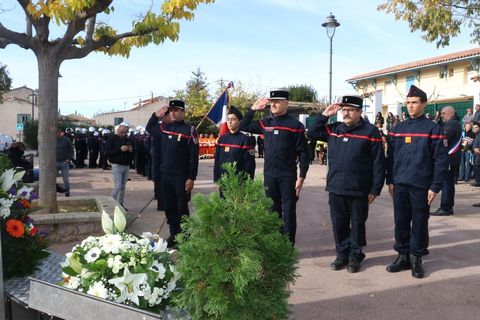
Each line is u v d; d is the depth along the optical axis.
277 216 2.21
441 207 8.48
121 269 2.35
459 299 4.41
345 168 5.26
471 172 14.30
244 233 2.11
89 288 2.29
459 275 5.12
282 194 5.65
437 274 5.17
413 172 5.09
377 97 20.47
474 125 12.17
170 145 6.44
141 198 10.87
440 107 24.70
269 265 2.14
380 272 5.28
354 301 4.39
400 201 5.25
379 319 3.96
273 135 5.61
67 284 2.47
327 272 5.28
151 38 7.50
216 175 6.52
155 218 8.41
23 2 6.73
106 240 2.48
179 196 6.46
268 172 5.66
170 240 6.39
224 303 2.00
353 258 5.31
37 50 6.88
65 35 6.83
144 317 1.95
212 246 2.05
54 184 7.08
